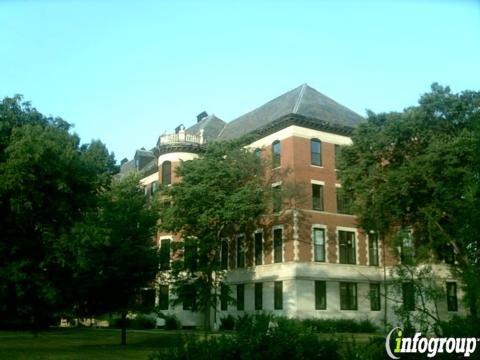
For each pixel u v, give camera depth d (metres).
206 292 38.03
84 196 21.06
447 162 28.00
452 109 31.61
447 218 29.66
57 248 19.34
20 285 18.91
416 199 31.75
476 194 8.69
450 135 31.55
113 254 24.64
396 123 32.41
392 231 35.94
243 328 9.37
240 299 46.06
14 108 20.84
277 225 42.81
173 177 50.50
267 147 45.16
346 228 43.75
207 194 38.84
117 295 25.36
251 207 38.44
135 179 43.81
